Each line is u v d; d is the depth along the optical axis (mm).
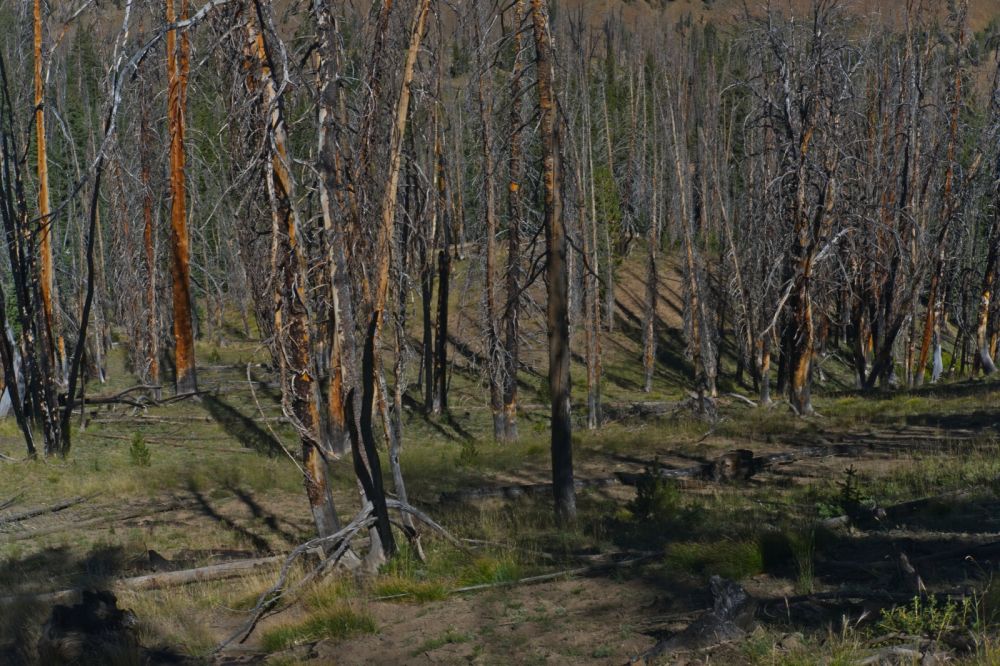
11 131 21531
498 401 27859
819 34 28078
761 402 33938
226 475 21094
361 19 10094
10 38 22078
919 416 23703
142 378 30812
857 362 39344
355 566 10703
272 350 10352
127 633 8852
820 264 30125
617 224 49219
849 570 8297
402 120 10117
